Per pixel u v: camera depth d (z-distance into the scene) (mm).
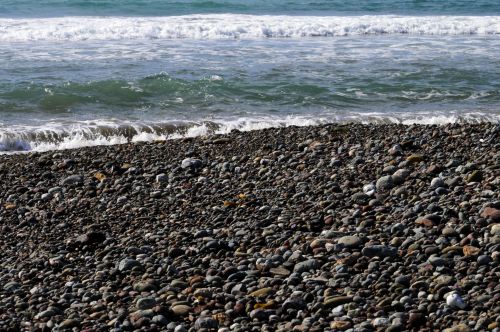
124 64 19328
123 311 5574
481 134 11422
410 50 22656
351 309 5344
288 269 6270
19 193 9359
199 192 8969
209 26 26797
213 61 19984
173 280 6160
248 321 5320
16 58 19984
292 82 17203
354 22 29719
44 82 16672
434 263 6066
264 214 7949
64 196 9125
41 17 31469
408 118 14391
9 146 12500
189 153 10969
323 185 8789
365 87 17031
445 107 15477
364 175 9133
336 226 7344
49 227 8016
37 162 10797
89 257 6996
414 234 6852
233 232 7352
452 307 5254
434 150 10336
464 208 7340
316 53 21719
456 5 40250
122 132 13328
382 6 39625
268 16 32562
